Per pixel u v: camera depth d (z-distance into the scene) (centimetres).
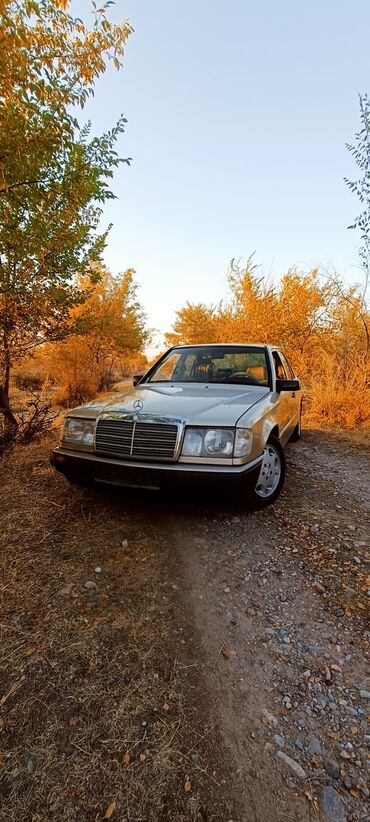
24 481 390
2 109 311
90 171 385
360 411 761
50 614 208
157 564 258
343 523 323
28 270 478
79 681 169
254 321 1088
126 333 1559
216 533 301
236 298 1230
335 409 795
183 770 135
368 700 165
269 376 416
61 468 316
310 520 328
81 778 132
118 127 405
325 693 168
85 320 599
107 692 164
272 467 350
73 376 1086
